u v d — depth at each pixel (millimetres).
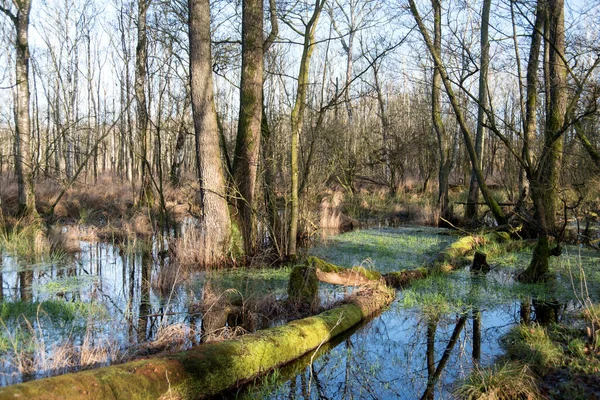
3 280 8938
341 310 6652
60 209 16672
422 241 13773
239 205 10789
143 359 4395
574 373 4891
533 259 8859
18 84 13320
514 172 16516
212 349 4793
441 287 8555
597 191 14016
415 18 11266
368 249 12477
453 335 6348
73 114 27531
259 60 10789
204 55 9984
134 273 9953
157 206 16766
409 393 4840
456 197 21438
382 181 26062
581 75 8781
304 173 11523
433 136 23469
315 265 8156
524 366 4859
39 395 3410
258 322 6746
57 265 10289
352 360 5645
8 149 30172
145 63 15695
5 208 14805
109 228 14648
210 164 10219
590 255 10961
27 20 13438
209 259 10188
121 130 16531
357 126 25656
